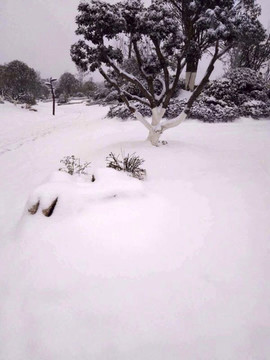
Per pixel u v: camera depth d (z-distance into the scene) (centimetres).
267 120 1191
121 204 303
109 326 173
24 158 705
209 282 209
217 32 526
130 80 641
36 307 190
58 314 183
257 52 1830
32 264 237
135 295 197
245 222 297
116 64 659
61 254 244
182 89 1571
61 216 287
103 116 1616
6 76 2348
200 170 498
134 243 254
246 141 792
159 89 1517
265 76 2031
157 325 172
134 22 588
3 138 1000
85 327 172
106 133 1040
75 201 294
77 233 264
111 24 538
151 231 271
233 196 368
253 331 167
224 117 1156
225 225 291
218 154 630
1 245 280
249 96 1364
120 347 159
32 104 2570
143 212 298
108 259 235
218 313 181
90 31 561
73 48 596
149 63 643
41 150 801
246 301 190
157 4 567
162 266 227
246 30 549
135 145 680
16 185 488
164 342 161
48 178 371
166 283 208
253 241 262
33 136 1061
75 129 1230
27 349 161
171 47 607
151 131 663
